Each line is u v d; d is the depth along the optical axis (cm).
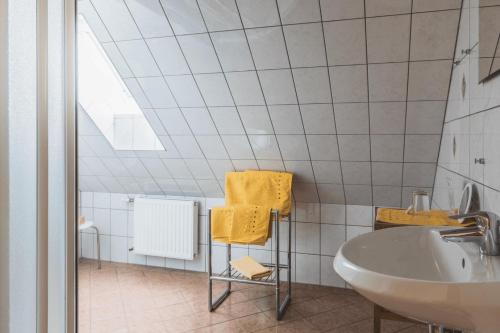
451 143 196
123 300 285
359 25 182
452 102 192
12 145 74
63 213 84
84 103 290
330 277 304
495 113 119
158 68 232
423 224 165
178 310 269
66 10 84
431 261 116
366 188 277
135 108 311
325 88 216
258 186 279
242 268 266
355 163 259
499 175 114
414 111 215
